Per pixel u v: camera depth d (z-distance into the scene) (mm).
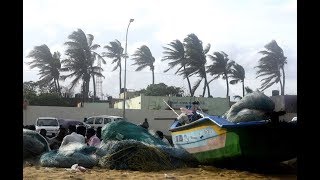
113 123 11625
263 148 9445
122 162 9898
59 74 64875
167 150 10602
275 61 70938
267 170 10180
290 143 9391
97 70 64812
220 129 9898
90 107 39094
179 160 10672
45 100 49000
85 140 12969
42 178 7980
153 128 37188
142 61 70812
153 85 59188
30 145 11047
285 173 9859
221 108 43344
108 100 56219
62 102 49812
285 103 30344
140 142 10258
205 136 10562
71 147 10531
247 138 9375
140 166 9766
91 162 10078
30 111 35219
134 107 44969
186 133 11492
